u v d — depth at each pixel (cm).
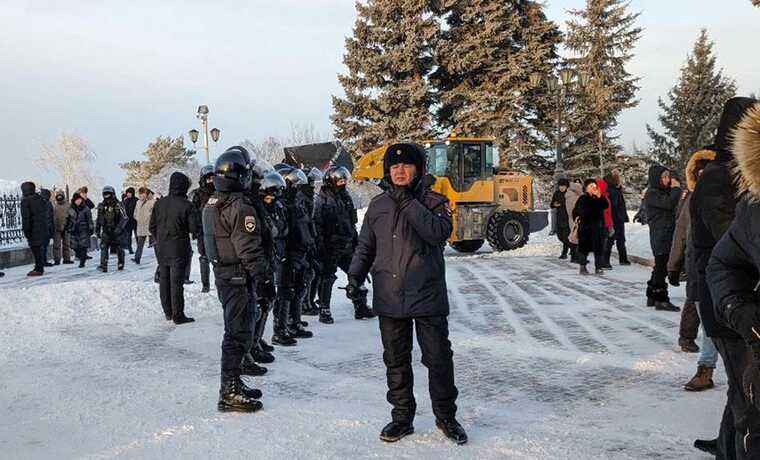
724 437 365
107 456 445
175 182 940
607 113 4378
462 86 3856
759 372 307
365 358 725
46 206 1683
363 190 4109
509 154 3856
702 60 5116
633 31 4641
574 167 4303
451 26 3966
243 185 552
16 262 1922
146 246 2692
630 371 638
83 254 1831
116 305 1010
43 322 937
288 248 788
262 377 650
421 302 460
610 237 1451
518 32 3956
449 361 470
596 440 458
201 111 3362
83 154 4950
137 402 570
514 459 426
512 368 661
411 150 464
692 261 541
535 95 3878
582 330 832
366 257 484
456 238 1995
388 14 3850
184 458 437
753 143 292
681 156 5069
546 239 2220
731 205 354
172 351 775
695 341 734
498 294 1155
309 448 450
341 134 3956
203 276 1177
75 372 677
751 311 295
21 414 541
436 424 477
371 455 436
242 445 459
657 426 485
